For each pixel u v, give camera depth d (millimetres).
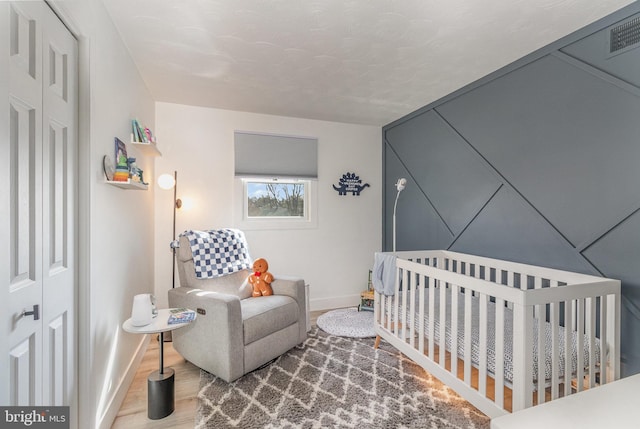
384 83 2812
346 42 2133
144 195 2746
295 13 1810
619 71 1794
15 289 1021
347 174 3996
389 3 1721
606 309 1732
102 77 1687
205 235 2805
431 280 2078
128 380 2121
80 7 1422
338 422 1768
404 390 2080
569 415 1025
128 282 2211
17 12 1029
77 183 1480
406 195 3717
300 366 2408
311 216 3844
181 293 2420
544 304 1501
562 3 1725
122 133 2062
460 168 2953
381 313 2688
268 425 1746
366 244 4090
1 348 948
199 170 3385
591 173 1941
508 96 2473
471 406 1906
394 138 3922
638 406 1066
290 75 2635
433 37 2066
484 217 2713
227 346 2113
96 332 1577
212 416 1825
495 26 1945
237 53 2270
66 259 1380
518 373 1469
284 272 3721
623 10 1766
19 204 1055
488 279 2590
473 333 1978
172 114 3297
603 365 1697
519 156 2396
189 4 1727
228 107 3416
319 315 3605
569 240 2070
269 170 3645
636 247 1740
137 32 1982
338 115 3701
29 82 1097
